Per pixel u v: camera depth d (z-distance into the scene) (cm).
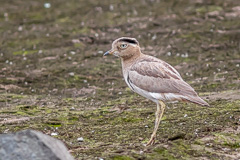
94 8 2480
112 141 1011
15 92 1447
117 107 1273
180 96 1010
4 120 1178
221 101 1243
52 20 2300
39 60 1770
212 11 2328
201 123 1079
